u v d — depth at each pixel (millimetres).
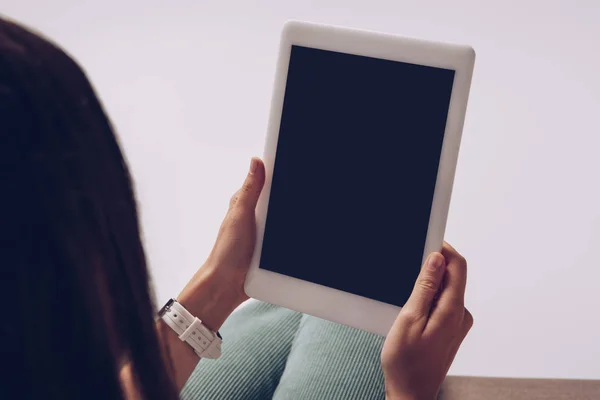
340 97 778
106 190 432
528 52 2211
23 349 408
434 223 742
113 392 450
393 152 758
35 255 395
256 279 831
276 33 2355
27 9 2438
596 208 2035
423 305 672
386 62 752
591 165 2082
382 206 768
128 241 454
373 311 780
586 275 1957
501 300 1925
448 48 724
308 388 952
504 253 1983
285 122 805
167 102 2262
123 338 474
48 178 390
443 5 2297
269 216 822
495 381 1286
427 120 739
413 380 679
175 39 2373
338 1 2344
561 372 1806
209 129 2227
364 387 948
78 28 2400
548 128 2117
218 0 2414
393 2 2316
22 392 418
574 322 1889
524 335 1874
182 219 2074
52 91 400
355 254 785
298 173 805
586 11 2244
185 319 797
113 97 2250
